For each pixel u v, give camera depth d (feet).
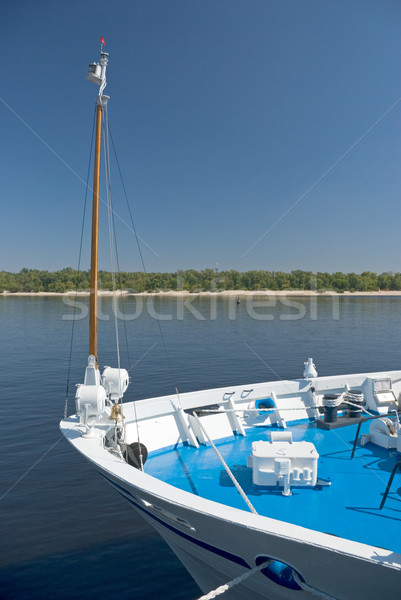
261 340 130.11
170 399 27.22
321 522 16.92
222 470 22.35
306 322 191.83
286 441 21.85
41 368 85.51
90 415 20.94
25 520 31.53
